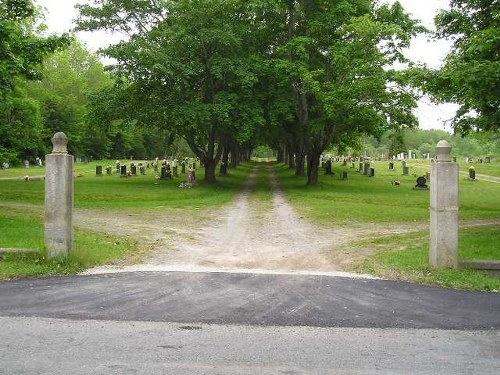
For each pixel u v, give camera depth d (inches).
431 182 347.9
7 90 645.3
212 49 1229.7
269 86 1278.3
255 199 999.0
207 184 1268.5
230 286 299.7
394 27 1096.2
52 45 765.3
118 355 190.1
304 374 175.8
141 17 1298.0
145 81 1219.9
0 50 613.6
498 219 667.4
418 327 229.0
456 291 294.5
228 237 530.6
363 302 268.2
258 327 225.5
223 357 189.9
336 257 414.3
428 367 183.8
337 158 2974.9
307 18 1272.1
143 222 627.8
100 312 243.1
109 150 3329.2
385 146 4416.8
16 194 884.0
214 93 1262.3
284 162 2859.3
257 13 1249.4
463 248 422.3
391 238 512.4
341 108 1154.7
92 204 815.1
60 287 289.0
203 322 231.1
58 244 340.5
